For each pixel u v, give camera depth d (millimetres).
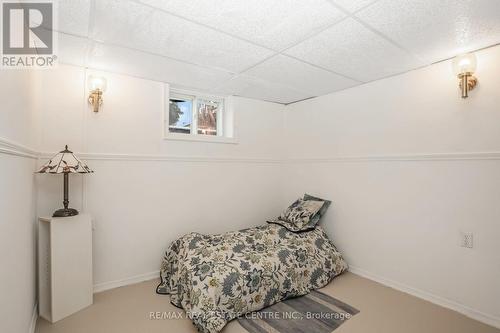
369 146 2723
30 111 1763
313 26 1680
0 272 1086
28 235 1724
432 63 2242
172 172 2820
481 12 1504
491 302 1931
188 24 1659
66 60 2197
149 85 2684
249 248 2389
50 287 1934
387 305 2170
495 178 1917
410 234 2385
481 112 1979
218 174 3154
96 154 2385
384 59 2168
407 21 1612
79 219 2072
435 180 2230
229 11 1521
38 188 2121
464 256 2062
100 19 1597
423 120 2312
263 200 3562
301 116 3498
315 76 2574
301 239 2654
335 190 3041
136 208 2600
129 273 2557
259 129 3521
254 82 2771
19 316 1425
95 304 2158
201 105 3238
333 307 2129
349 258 2865
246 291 2008
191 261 2158
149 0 1415
